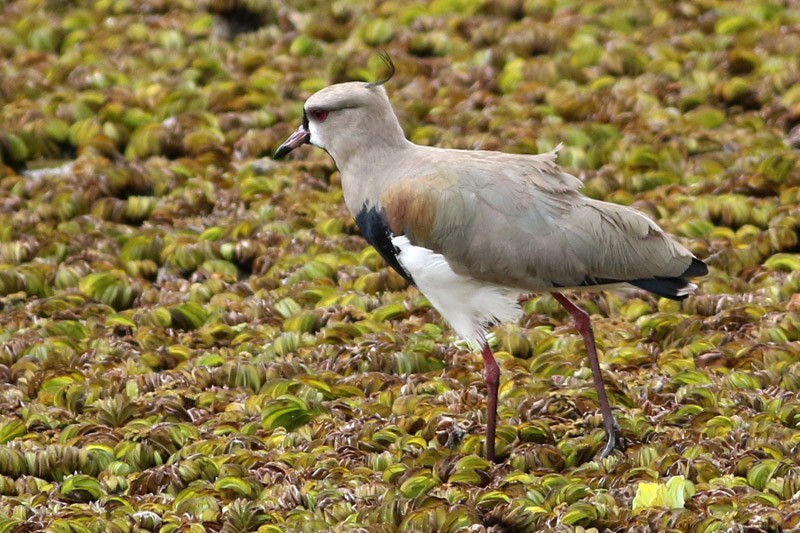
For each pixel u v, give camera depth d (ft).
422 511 31.12
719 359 40.24
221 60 69.51
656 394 38.09
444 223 35.47
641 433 35.63
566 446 35.14
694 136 57.21
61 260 50.47
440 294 36.40
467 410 37.99
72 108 62.03
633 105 60.95
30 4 79.46
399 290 47.19
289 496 32.86
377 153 37.60
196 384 40.40
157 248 50.55
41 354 42.68
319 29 72.74
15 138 59.52
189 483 34.24
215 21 74.90
